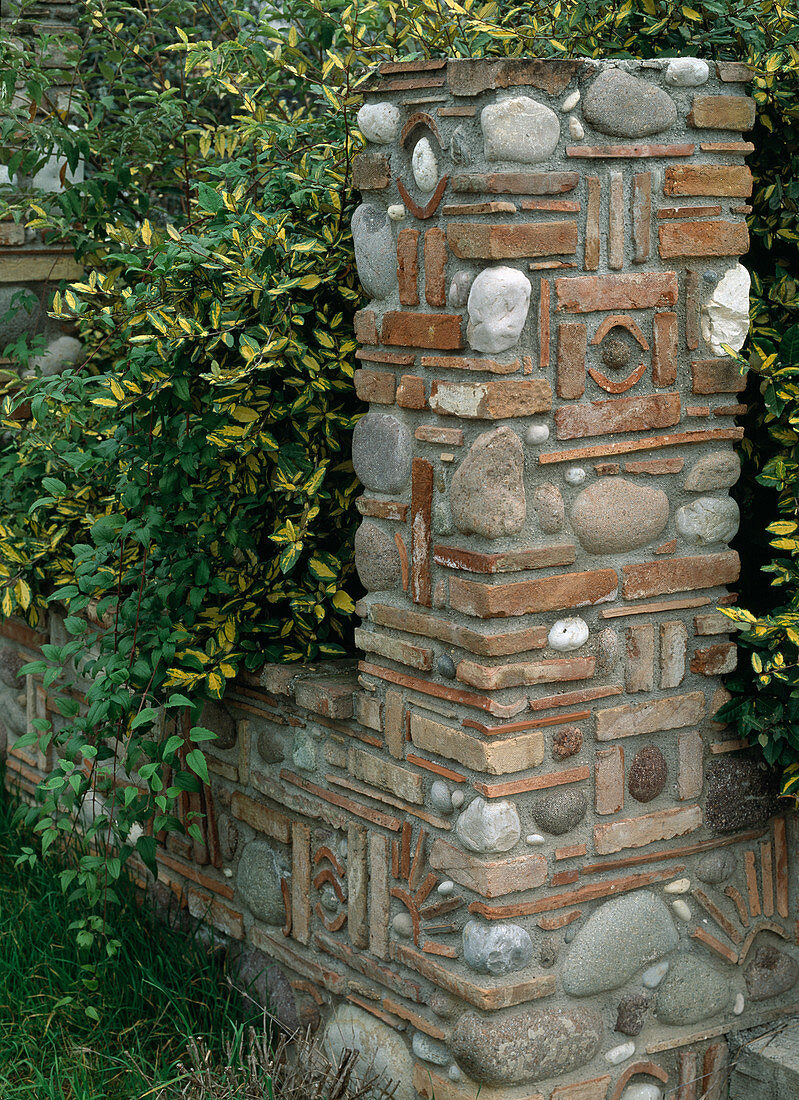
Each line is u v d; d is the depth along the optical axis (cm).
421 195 280
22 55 407
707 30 318
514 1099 285
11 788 510
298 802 342
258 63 392
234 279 312
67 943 386
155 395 328
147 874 418
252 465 335
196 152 451
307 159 343
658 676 297
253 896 365
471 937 281
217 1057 339
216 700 366
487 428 269
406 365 289
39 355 466
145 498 362
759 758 317
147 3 443
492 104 259
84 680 447
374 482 302
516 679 273
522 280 262
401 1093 310
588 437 278
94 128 438
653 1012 307
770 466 300
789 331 297
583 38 328
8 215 470
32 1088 326
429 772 293
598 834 290
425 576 288
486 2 343
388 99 286
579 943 291
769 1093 312
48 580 457
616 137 272
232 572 351
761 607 350
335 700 314
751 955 324
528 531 274
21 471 437
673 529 296
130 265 324
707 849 310
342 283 332
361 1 341
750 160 327
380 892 312
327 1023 338
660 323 284
